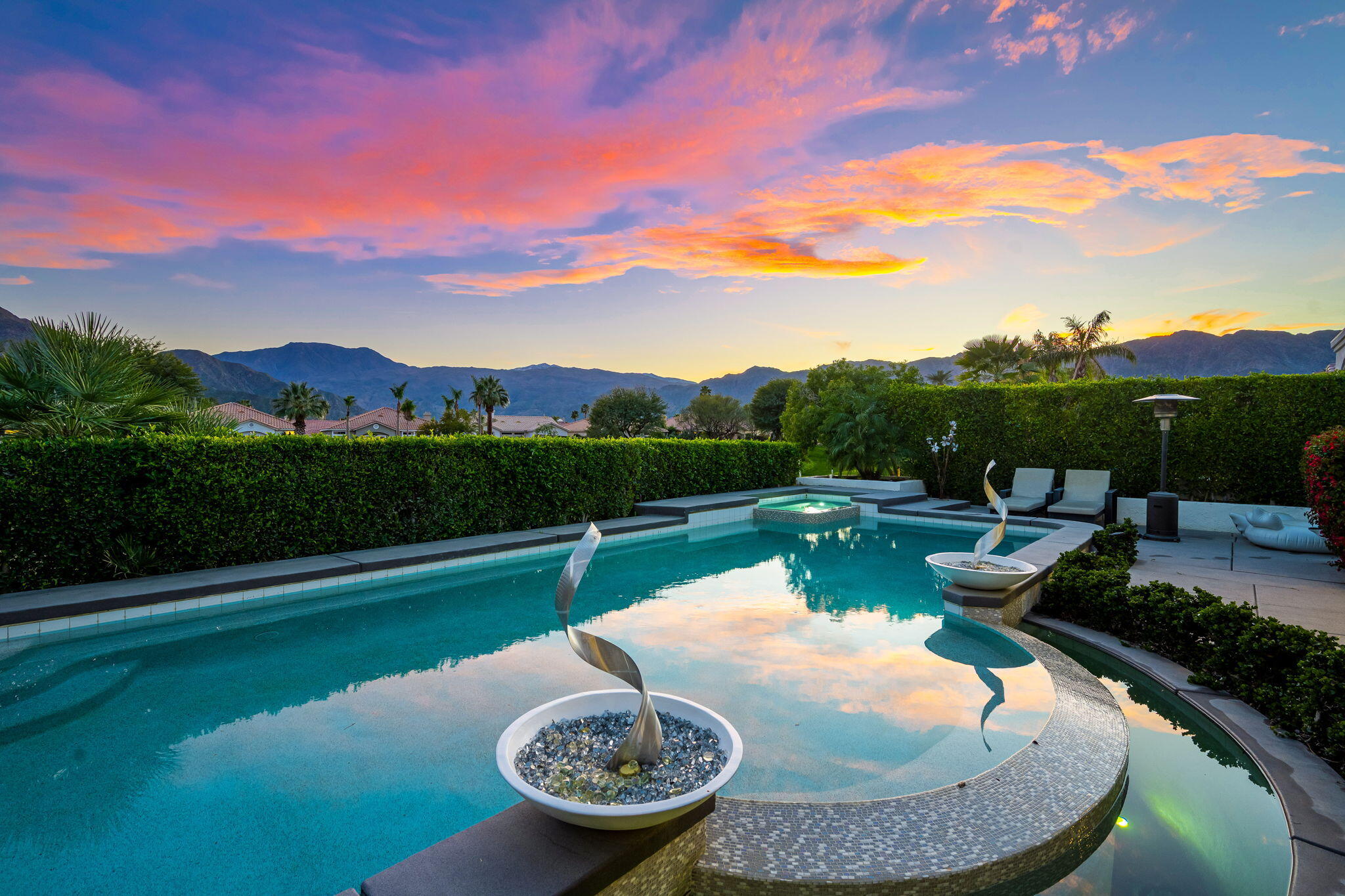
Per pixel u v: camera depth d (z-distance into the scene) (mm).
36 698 3633
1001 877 2143
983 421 13836
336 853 2203
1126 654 4531
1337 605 5488
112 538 5715
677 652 4445
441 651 4492
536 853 1646
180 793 2594
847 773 2736
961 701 3557
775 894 2031
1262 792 2795
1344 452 6578
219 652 4441
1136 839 2463
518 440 9094
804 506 12766
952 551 8727
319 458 7027
